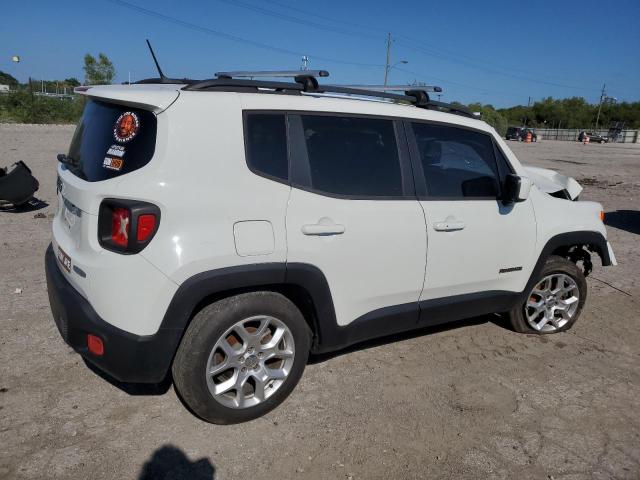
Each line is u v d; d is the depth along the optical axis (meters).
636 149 44.75
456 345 4.40
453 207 3.79
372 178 3.46
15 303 4.67
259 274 2.95
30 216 8.12
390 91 4.09
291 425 3.17
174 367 2.94
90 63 42.41
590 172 20.61
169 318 2.76
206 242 2.79
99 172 2.90
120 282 2.69
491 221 3.98
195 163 2.81
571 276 4.66
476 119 4.19
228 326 2.95
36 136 21.30
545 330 4.71
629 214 11.23
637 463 3.01
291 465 2.83
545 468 2.93
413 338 4.48
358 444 3.03
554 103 107.81
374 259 3.41
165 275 2.71
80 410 3.18
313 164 3.22
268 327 3.20
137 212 2.67
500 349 4.37
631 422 3.41
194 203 2.77
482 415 3.39
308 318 3.42
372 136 3.50
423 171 3.71
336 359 4.02
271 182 3.03
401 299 3.65
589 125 105.00
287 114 3.16
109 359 2.75
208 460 2.83
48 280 3.19
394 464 2.89
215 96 2.95
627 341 4.68
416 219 3.57
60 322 2.98
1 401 3.22
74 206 3.01
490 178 4.08
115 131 2.93
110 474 2.68
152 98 2.79
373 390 3.61
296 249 3.07
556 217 4.43
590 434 3.25
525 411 3.47
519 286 4.32
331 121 3.35
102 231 2.79
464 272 3.90
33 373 3.55
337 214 3.23
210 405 2.98
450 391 3.66
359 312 3.47
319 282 3.19
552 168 21.73
